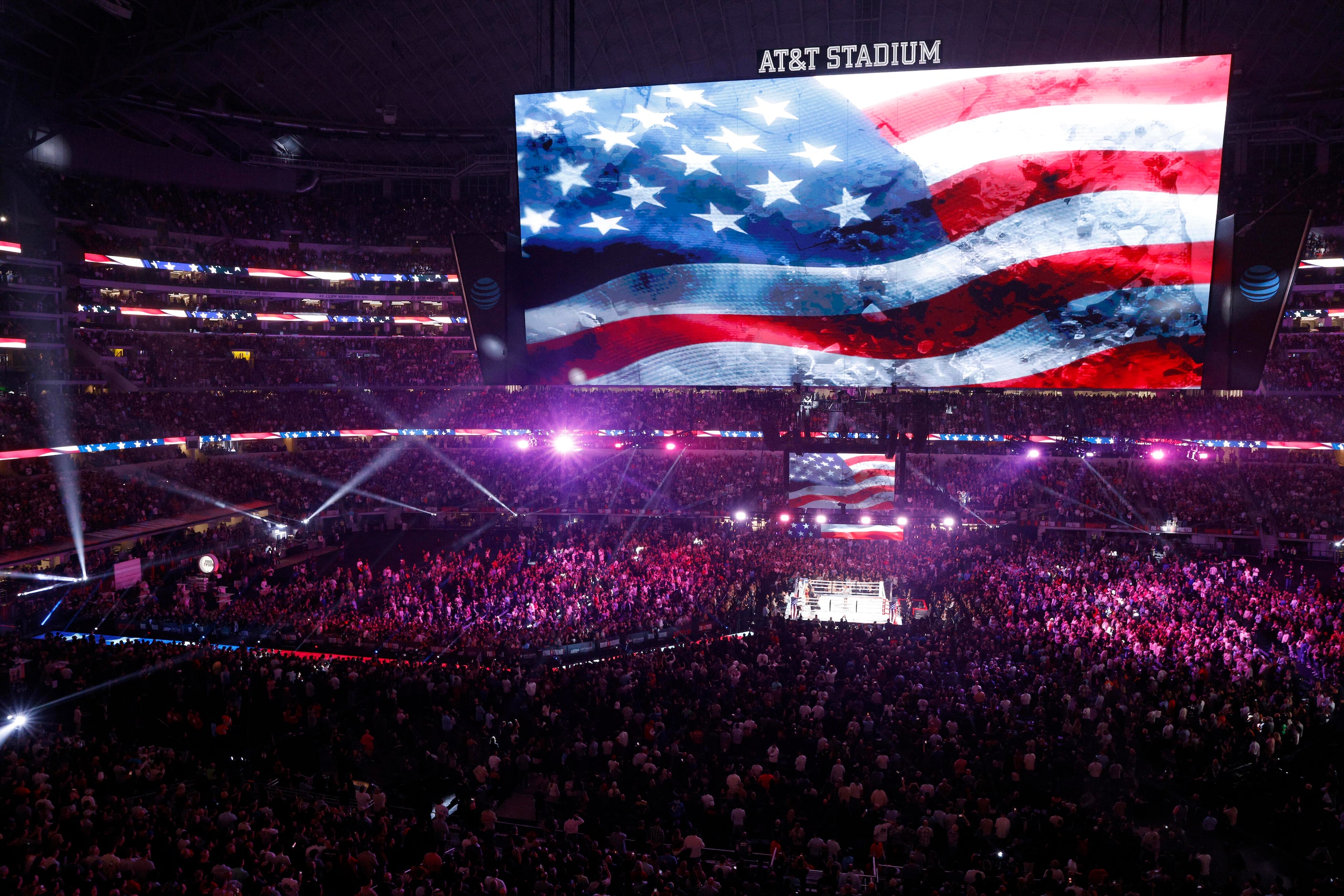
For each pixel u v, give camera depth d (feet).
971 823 71.10
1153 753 89.40
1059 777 83.71
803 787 76.13
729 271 118.21
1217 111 102.06
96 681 99.81
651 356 123.03
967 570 152.76
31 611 135.54
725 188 115.24
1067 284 111.04
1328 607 125.18
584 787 81.35
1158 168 105.09
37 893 49.96
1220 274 106.32
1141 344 110.93
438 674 102.89
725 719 91.30
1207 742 87.40
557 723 92.68
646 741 86.22
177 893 53.11
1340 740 84.79
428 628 123.44
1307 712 90.68
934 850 69.10
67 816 63.67
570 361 124.06
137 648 106.93
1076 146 106.63
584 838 67.36
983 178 109.70
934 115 109.09
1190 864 66.85
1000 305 113.60
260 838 62.95
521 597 138.31
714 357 122.21
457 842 69.92
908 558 159.53
